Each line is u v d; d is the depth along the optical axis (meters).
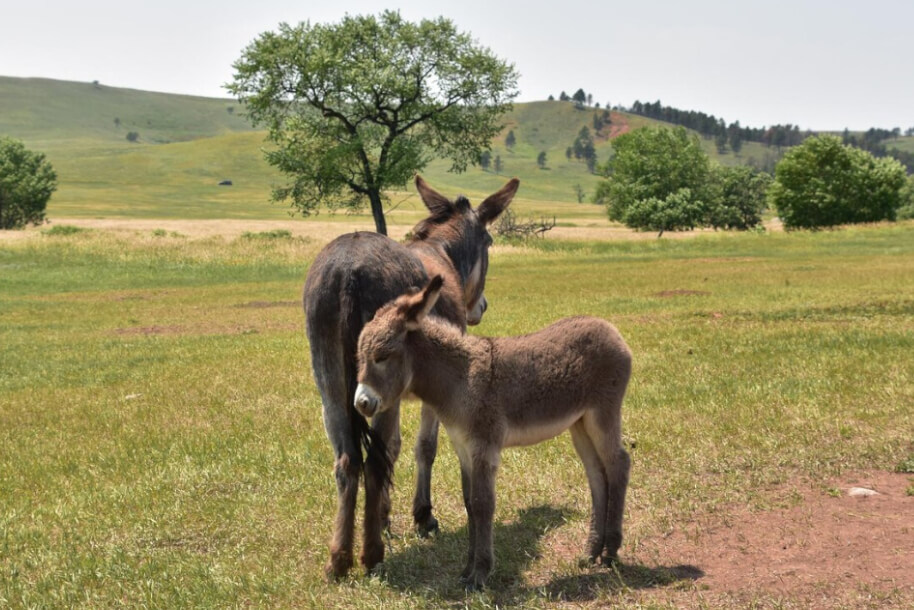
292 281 36.94
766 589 4.91
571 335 5.46
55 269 40.78
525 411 5.24
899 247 46.78
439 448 8.48
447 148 51.66
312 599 5.15
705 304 20.02
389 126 49.94
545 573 5.48
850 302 18.77
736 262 38.41
